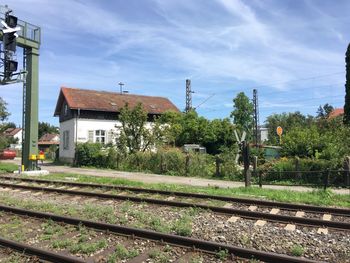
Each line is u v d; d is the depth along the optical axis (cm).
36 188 1553
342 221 982
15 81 1992
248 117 6406
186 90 5469
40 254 682
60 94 4022
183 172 2330
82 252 713
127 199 1266
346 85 4006
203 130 3778
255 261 635
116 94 4362
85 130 3759
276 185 1733
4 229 895
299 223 920
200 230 860
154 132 2973
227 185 1750
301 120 8144
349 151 1916
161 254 675
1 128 4203
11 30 1973
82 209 1105
